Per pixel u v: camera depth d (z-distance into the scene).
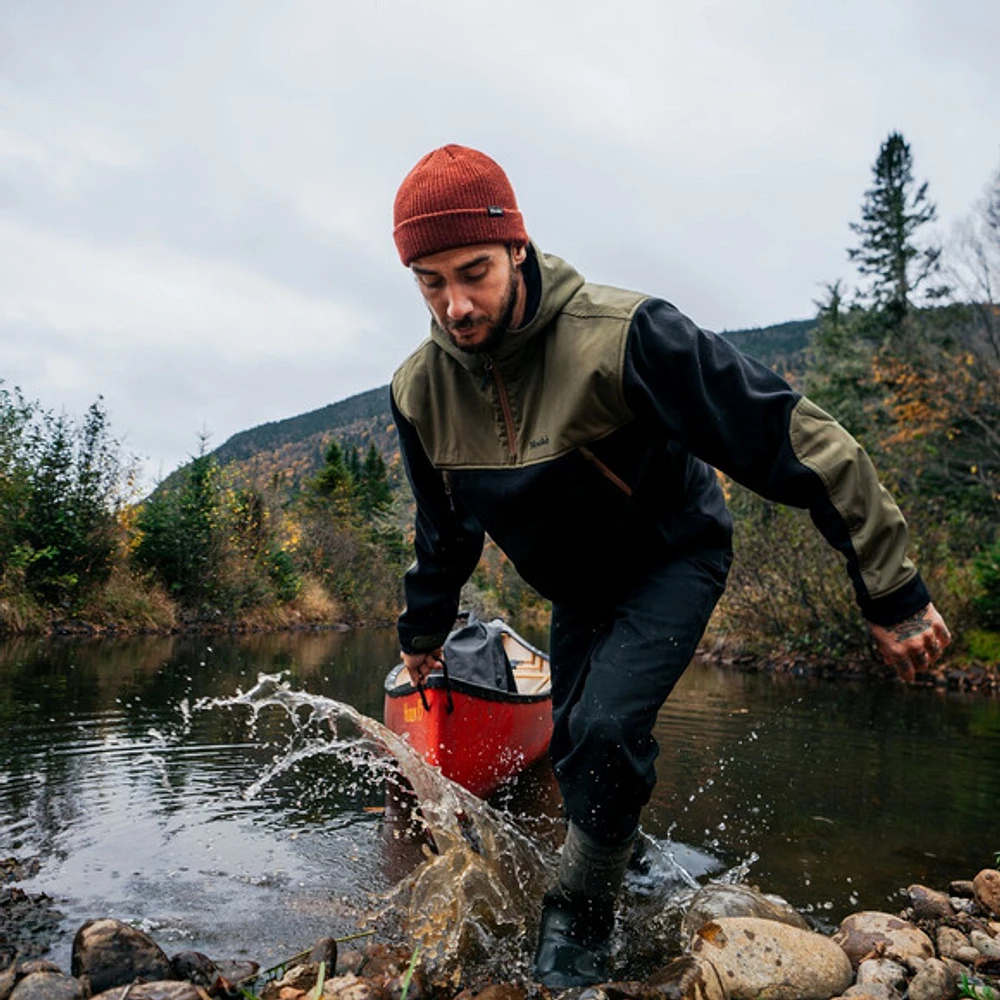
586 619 2.25
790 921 2.43
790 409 1.76
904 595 1.69
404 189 1.85
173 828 3.25
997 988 1.99
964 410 16.27
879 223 25.94
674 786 4.11
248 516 18.19
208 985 1.93
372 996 1.83
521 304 1.89
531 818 3.64
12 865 2.77
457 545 2.57
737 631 11.43
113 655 9.39
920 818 3.62
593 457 1.88
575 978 1.96
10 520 12.11
